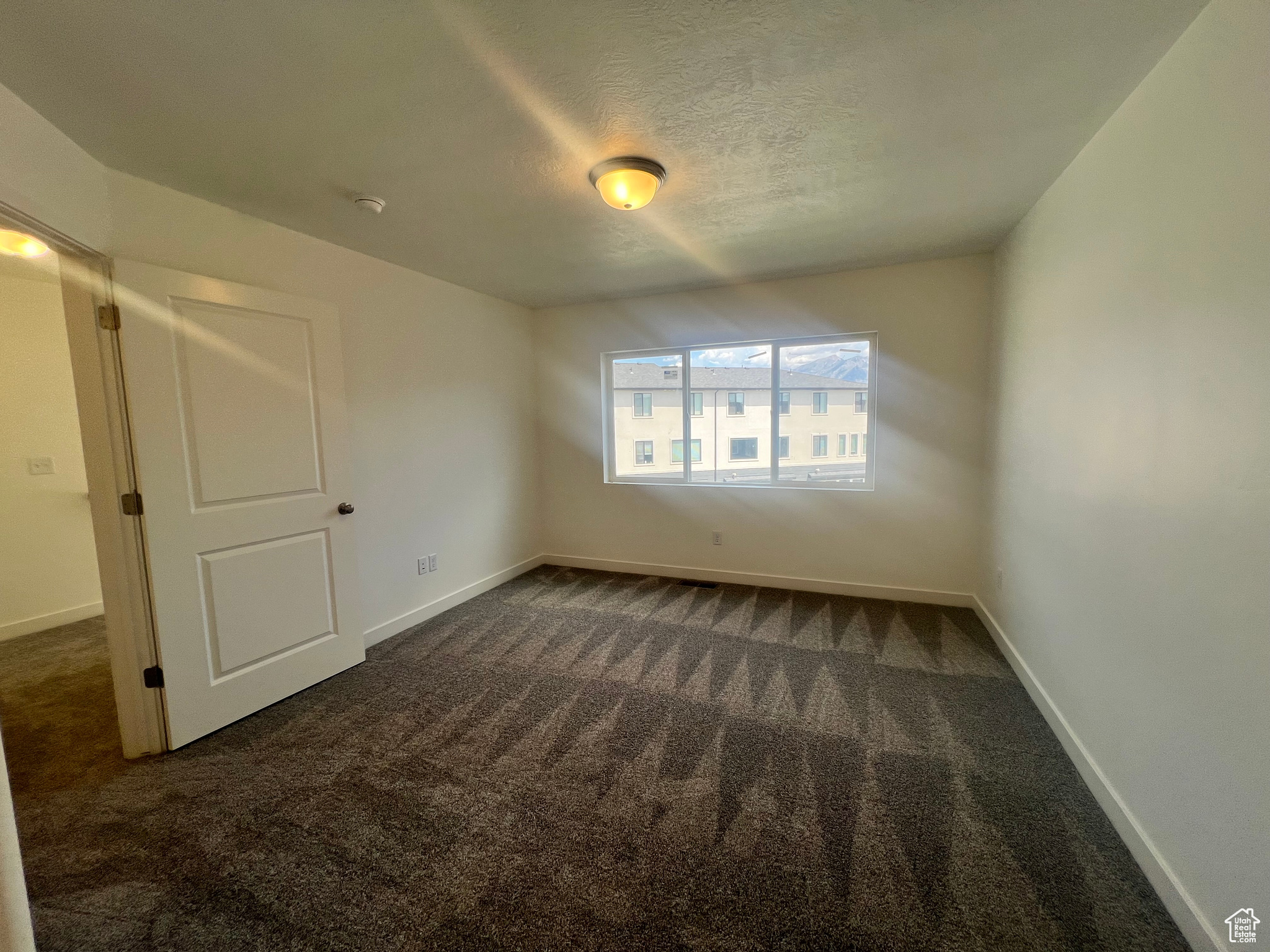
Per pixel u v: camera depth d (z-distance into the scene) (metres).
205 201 2.10
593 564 4.35
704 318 3.73
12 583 3.16
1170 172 1.33
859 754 1.88
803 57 1.33
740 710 2.18
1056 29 1.24
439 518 3.34
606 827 1.56
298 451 2.36
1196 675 1.20
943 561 3.32
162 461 1.89
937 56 1.33
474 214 2.28
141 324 1.83
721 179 2.02
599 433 4.21
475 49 1.27
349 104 1.49
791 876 1.38
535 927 1.25
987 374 3.07
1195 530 1.22
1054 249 2.08
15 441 3.18
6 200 1.37
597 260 2.98
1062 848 1.46
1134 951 1.17
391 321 2.97
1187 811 1.22
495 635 2.99
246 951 1.21
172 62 1.29
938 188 2.13
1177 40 1.29
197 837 1.54
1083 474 1.80
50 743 2.02
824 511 3.58
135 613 1.89
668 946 1.20
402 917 1.28
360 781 1.78
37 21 1.13
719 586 3.81
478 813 1.63
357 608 2.63
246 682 2.17
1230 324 1.11
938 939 1.20
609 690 2.36
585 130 1.65
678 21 1.19
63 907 1.32
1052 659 2.05
